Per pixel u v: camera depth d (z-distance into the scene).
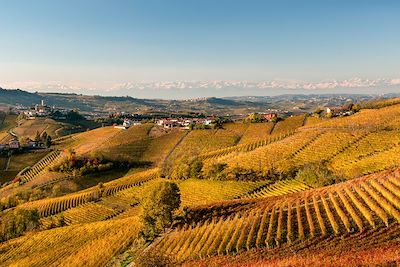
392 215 60.53
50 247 100.81
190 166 163.00
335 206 70.81
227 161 170.75
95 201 156.00
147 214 83.44
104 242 91.44
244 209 84.12
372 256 46.16
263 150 178.88
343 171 123.88
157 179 173.38
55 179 194.25
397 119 184.62
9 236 124.50
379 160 127.31
